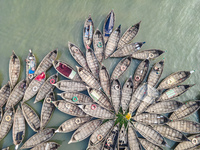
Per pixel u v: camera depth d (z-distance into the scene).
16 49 28.95
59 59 28.36
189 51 29.84
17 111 24.80
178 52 29.69
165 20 30.83
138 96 26.16
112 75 26.95
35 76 26.52
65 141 25.02
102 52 27.84
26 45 29.12
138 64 28.17
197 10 31.34
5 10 30.36
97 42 28.22
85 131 24.50
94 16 30.14
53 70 27.59
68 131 24.11
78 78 26.61
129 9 30.80
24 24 30.05
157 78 27.22
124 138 24.44
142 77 27.23
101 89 26.33
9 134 24.86
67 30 29.72
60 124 25.55
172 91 26.58
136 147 24.06
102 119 25.03
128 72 27.91
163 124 24.72
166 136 24.78
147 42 29.84
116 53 27.53
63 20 30.14
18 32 29.67
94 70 27.05
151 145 24.56
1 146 24.72
